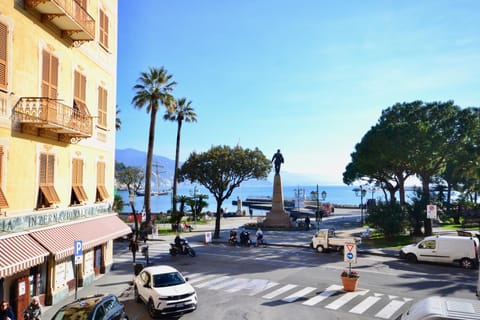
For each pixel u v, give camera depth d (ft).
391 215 106.01
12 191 42.73
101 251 70.79
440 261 75.56
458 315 25.73
